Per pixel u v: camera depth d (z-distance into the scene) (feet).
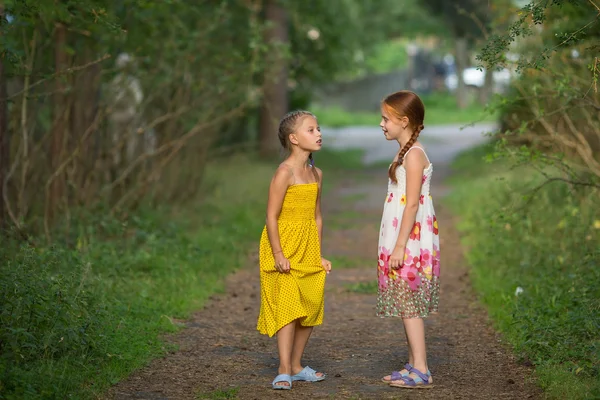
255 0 84.38
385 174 102.22
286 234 25.59
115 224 46.52
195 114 62.28
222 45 64.18
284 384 25.35
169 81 56.13
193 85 59.36
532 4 29.48
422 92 269.85
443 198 77.71
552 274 38.45
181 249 46.01
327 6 109.29
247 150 97.19
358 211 72.90
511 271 41.45
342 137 148.77
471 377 26.84
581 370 25.48
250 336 32.63
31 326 26.40
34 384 23.61
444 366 28.22
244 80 62.28
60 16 36.81
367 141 145.79
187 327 33.60
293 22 109.50
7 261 32.71
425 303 25.34
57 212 49.60
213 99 62.80
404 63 261.65
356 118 187.73
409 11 203.31
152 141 64.64
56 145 50.26
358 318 36.06
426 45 282.77
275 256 25.30
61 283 29.17
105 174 55.62
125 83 55.93
